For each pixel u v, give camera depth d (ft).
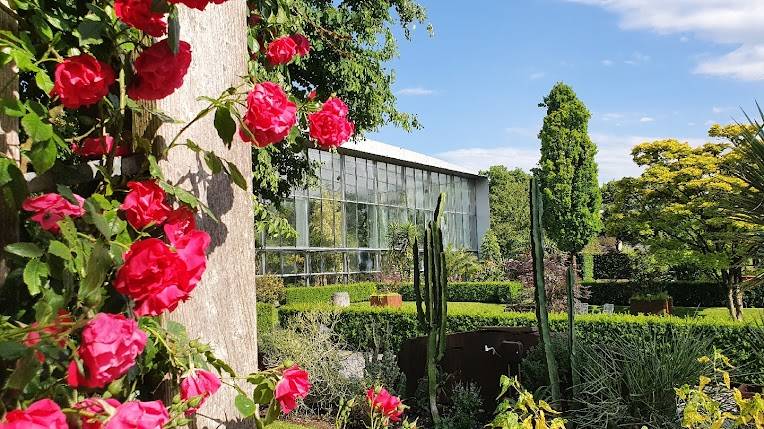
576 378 11.59
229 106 3.71
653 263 52.65
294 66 19.75
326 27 20.79
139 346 2.63
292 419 16.62
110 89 3.64
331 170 67.10
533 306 41.88
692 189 35.76
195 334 4.00
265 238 55.93
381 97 23.49
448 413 15.87
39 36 3.35
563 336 14.46
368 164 73.82
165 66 3.39
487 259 88.99
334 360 18.01
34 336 2.47
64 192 2.94
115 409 2.54
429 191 85.97
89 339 2.50
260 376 3.83
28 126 2.88
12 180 2.85
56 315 2.70
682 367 11.54
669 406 11.23
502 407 7.09
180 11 4.05
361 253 70.13
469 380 16.37
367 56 22.84
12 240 3.03
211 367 4.10
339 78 21.62
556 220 67.10
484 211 97.55
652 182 37.09
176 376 3.58
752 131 12.84
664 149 37.83
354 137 24.45
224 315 4.15
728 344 20.02
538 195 11.21
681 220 35.81
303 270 61.31
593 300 54.49
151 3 3.19
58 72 3.07
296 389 3.85
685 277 52.75
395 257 69.31
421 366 17.47
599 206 67.72
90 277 2.75
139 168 3.76
